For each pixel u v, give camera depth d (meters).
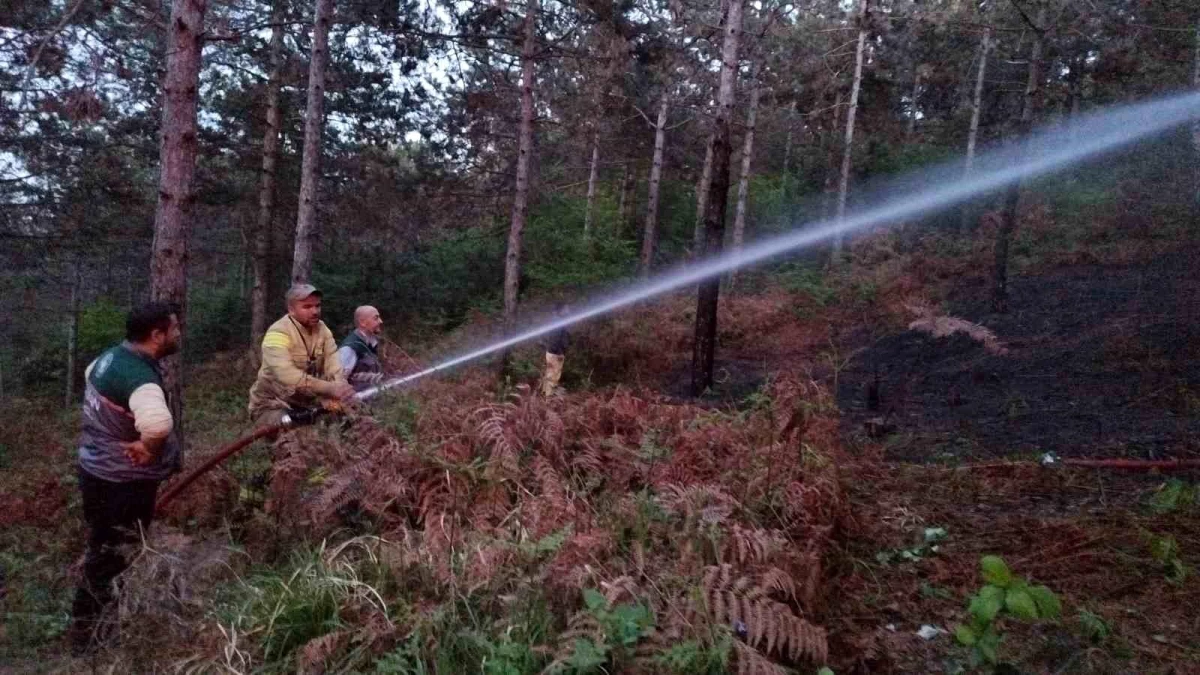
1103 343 9.23
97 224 14.23
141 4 6.54
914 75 21.17
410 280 18.70
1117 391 7.53
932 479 5.46
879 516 4.66
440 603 3.05
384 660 2.74
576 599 2.98
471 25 12.97
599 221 19.45
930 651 3.25
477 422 4.58
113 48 6.25
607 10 13.46
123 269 20.16
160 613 3.31
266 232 16.98
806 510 3.94
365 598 3.07
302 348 5.08
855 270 17.64
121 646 3.26
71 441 10.62
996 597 2.91
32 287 15.50
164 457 4.03
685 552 3.19
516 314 12.97
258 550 3.99
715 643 2.71
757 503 3.95
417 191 17.98
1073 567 3.90
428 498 3.94
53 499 6.05
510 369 12.69
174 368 6.19
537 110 15.66
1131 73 14.49
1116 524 4.36
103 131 13.99
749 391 10.90
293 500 4.10
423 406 5.33
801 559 3.36
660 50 15.58
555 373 10.09
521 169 12.91
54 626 3.88
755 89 19.23
